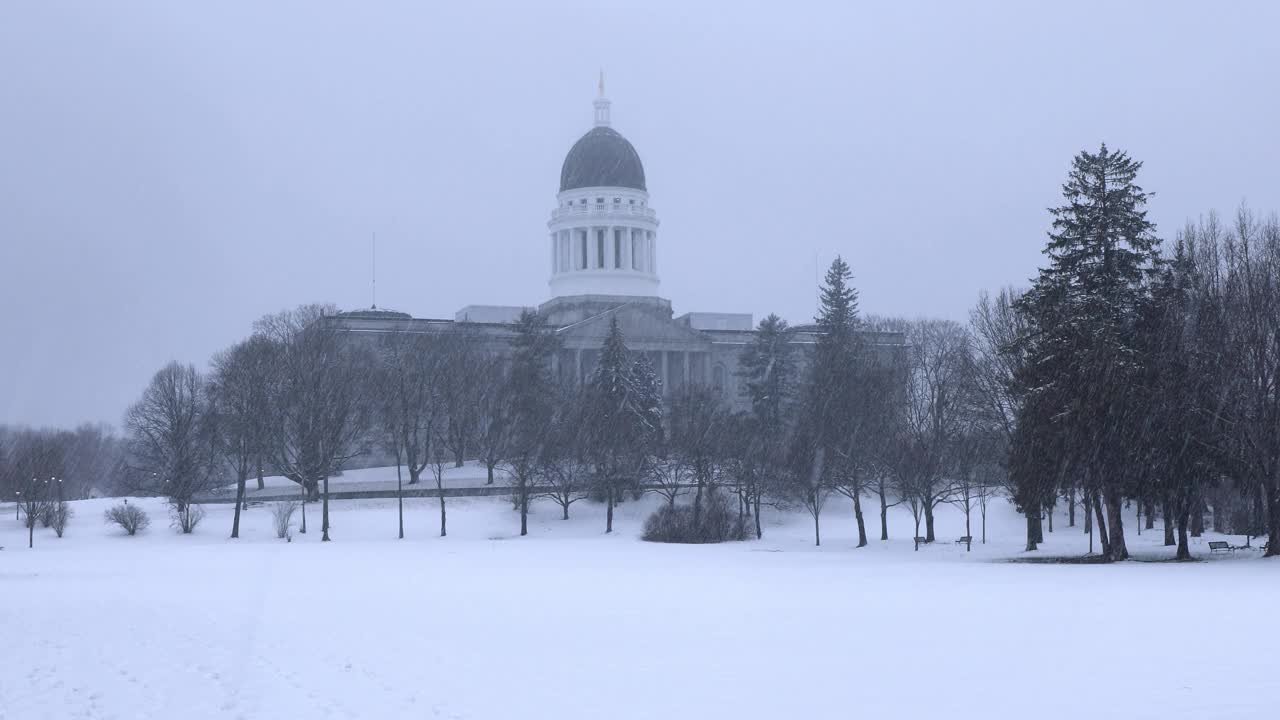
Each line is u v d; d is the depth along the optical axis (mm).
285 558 68812
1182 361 62750
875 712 20406
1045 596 39406
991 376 84125
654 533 93750
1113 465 61906
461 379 140125
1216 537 85625
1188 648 26922
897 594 41125
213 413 123062
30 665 25625
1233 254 67625
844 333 132500
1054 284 65250
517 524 106562
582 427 115625
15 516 121188
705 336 185250
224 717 20031
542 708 20859
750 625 32344
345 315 170625
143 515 103562
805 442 101500
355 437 128125
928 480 84875
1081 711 20328
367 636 30469
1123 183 64812
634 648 28047
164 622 33688
